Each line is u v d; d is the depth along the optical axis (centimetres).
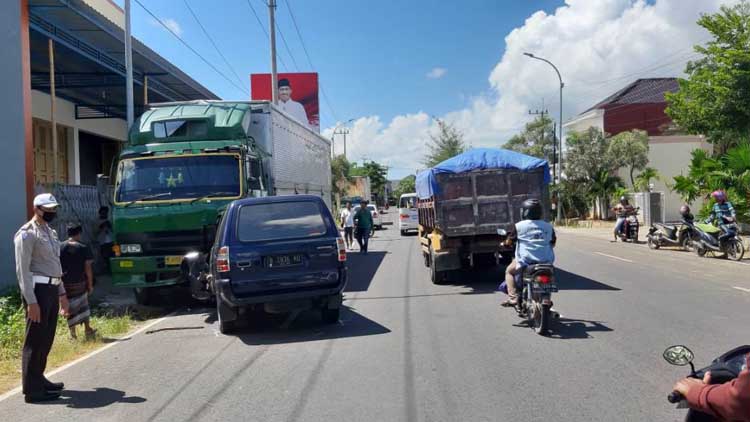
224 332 935
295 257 902
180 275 1155
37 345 632
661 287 1238
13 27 1273
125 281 1147
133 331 997
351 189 6594
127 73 1698
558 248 2253
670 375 638
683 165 4369
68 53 1894
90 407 601
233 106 1350
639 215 3528
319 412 557
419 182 1592
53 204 658
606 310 995
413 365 699
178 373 714
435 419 528
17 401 631
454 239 1336
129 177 1190
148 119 1288
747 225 2252
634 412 532
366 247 2281
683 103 2627
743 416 292
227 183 1188
